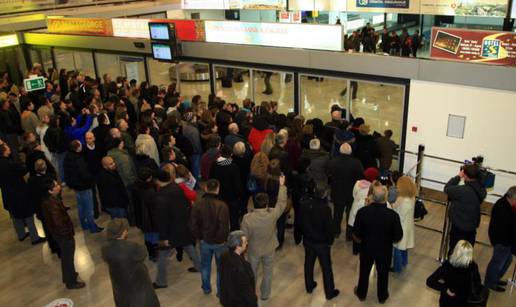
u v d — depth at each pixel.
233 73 13.77
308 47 9.76
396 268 6.10
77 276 6.25
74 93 11.28
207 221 5.22
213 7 17.55
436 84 8.16
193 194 6.06
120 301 4.56
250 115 8.75
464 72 7.73
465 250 4.00
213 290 5.90
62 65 15.23
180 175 6.02
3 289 6.18
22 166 6.88
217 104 9.42
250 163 7.05
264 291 5.56
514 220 5.21
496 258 5.45
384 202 5.02
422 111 8.49
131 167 7.06
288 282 6.02
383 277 5.34
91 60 14.34
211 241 5.29
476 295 4.05
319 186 5.23
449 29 7.74
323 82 12.35
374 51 14.88
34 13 16.23
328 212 5.17
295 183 6.24
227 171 6.19
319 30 9.46
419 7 12.53
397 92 11.93
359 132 7.41
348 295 5.72
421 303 5.55
